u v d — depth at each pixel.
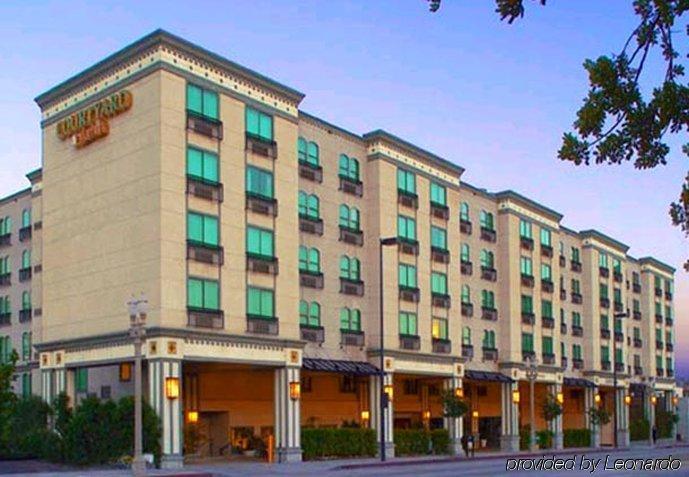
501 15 7.80
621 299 89.00
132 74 41.69
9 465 37.44
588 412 79.06
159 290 39.00
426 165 58.62
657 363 98.06
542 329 72.62
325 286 50.72
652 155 8.60
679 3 7.75
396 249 54.91
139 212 40.59
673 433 99.81
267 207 44.84
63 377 44.59
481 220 67.81
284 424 44.38
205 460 44.00
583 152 8.76
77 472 34.25
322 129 51.81
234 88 43.84
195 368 45.16
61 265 45.25
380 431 48.97
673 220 9.60
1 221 62.00
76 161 44.84
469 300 65.12
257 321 43.31
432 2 7.80
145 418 37.84
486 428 71.38
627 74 8.31
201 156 41.75
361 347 52.56
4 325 59.97
